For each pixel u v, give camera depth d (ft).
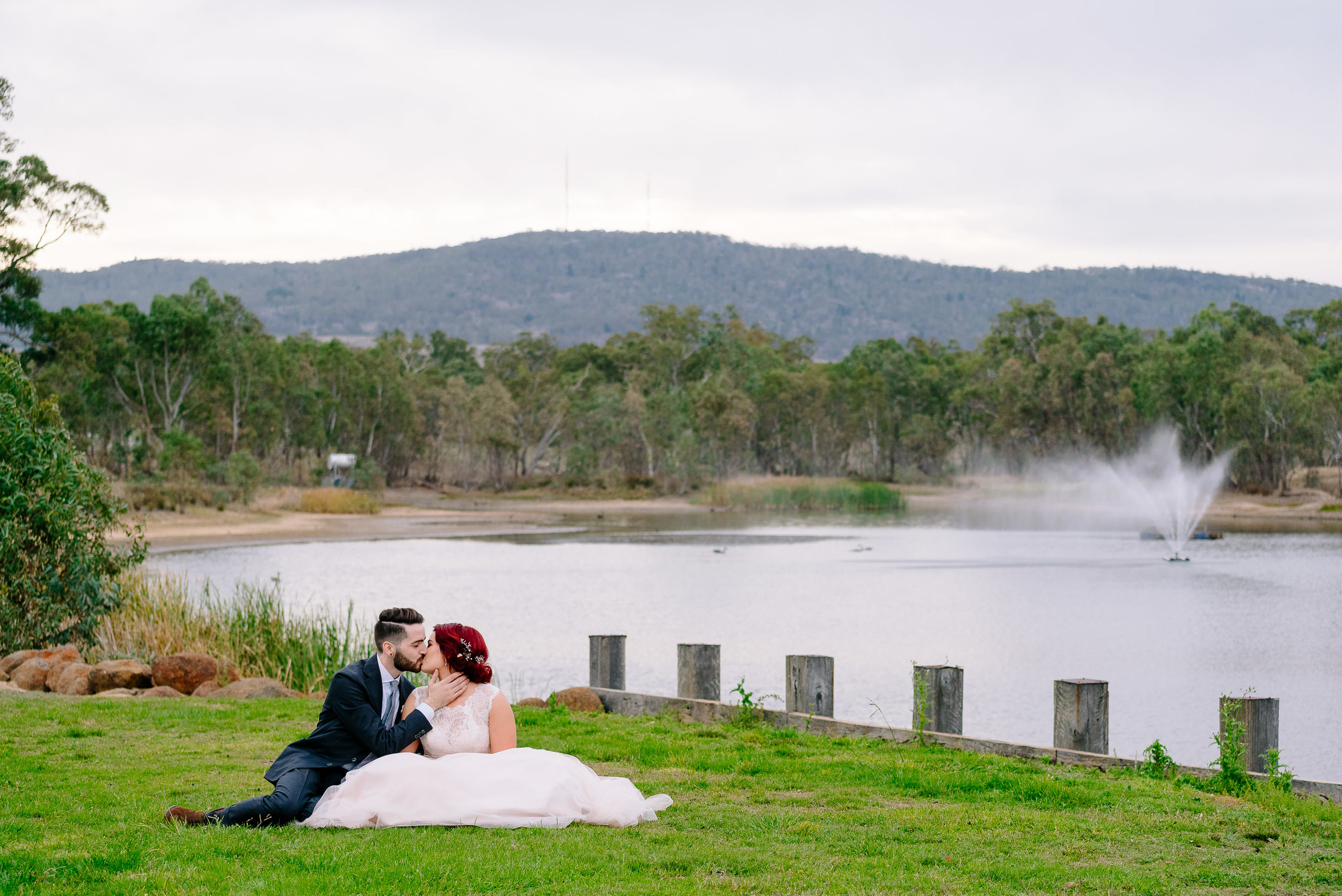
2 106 163.84
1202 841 20.65
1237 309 411.95
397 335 563.89
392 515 276.00
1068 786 25.48
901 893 16.97
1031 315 456.86
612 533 215.92
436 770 21.30
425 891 16.81
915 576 129.70
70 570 53.06
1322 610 97.45
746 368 466.29
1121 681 64.28
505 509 315.17
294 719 34.91
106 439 319.47
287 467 360.48
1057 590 114.73
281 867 17.98
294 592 110.52
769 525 246.68
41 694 40.73
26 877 17.34
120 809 22.62
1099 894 17.06
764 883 17.43
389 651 22.31
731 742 31.99
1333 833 21.58
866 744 31.99
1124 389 339.77
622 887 16.99
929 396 449.48
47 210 194.39
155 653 53.06
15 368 58.23
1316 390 306.96
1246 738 28.55
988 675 66.28
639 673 65.31
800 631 84.79
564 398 429.38
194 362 313.94
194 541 185.06
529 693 59.31
